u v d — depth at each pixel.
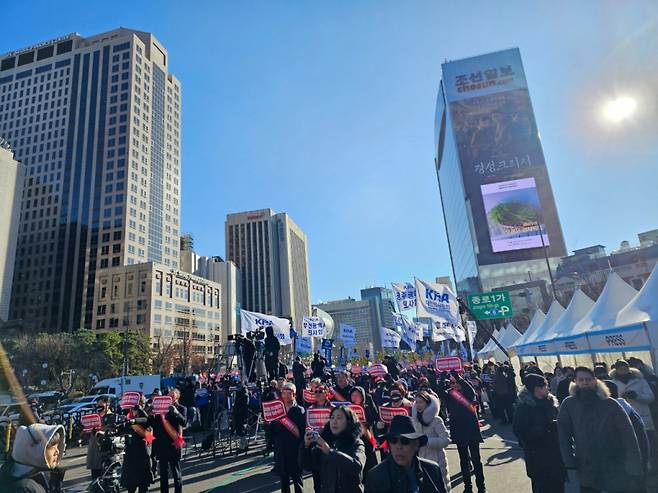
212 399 16.20
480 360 30.70
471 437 6.79
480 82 95.38
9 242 83.69
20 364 48.38
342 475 3.87
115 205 111.62
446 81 96.94
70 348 55.34
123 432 7.98
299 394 13.41
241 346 17.11
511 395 14.63
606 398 4.46
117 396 27.11
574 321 13.87
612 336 10.34
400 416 3.24
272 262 177.00
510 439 11.84
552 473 4.92
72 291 107.69
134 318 99.25
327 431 4.67
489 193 87.81
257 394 14.92
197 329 111.25
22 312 110.38
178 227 130.00
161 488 7.37
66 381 54.44
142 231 114.75
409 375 19.75
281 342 18.64
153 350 75.50
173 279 106.94
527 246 83.56
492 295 25.89
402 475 3.11
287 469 6.34
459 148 91.81
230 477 9.67
